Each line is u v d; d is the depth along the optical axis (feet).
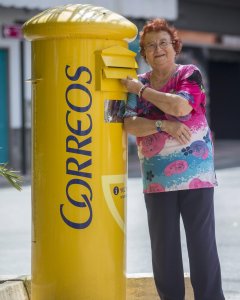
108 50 15.78
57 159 15.85
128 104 16.65
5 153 62.28
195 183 16.56
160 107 16.14
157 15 66.54
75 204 15.84
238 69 103.86
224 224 34.86
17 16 61.26
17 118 62.80
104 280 16.17
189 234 16.94
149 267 25.76
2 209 40.42
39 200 16.19
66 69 15.74
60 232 15.92
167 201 16.78
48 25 15.64
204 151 16.65
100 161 15.97
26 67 63.00
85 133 15.78
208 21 87.66
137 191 47.47
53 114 15.84
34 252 16.44
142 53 17.17
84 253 15.92
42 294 16.31
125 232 16.63
